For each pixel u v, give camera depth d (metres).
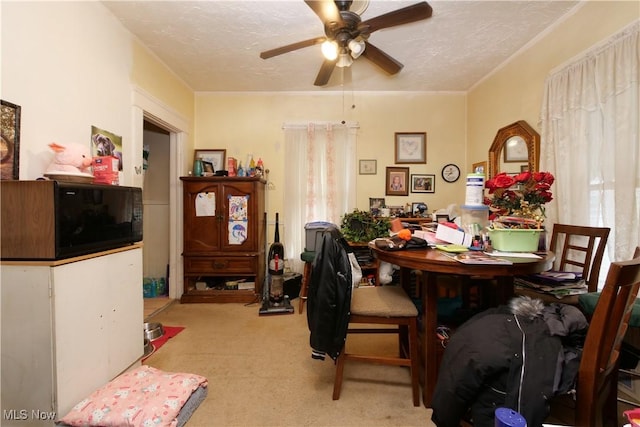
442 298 2.09
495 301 1.84
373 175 3.57
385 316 1.54
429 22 2.17
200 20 2.17
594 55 1.81
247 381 1.76
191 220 3.11
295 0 1.95
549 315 1.12
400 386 1.72
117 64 2.18
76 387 1.29
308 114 3.57
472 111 3.41
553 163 2.13
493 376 0.96
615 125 1.67
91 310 1.37
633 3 1.62
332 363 1.97
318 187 3.51
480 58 2.75
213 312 2.87
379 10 2.06
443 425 1.04
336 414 1.49
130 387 1.42
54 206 1.19
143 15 2.11
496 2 1.95
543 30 2.28
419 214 3.43
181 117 3.18
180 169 3.23
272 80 3.25
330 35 1.77
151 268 3.49
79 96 1.83
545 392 0.89
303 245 3.51
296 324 2.60
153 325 2.36
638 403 1.50
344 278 1.49
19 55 1.45
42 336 1.18
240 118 3.57
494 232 1.53
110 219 1.50
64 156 1.49
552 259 1.41
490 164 2.97
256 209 3.12
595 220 1.84
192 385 1.47
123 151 2.25
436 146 3.57
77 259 1.29
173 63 2.85
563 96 2.03
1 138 1.35
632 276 0.89
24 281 1.18
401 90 3.53
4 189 1.19
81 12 1.83
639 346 1.51
